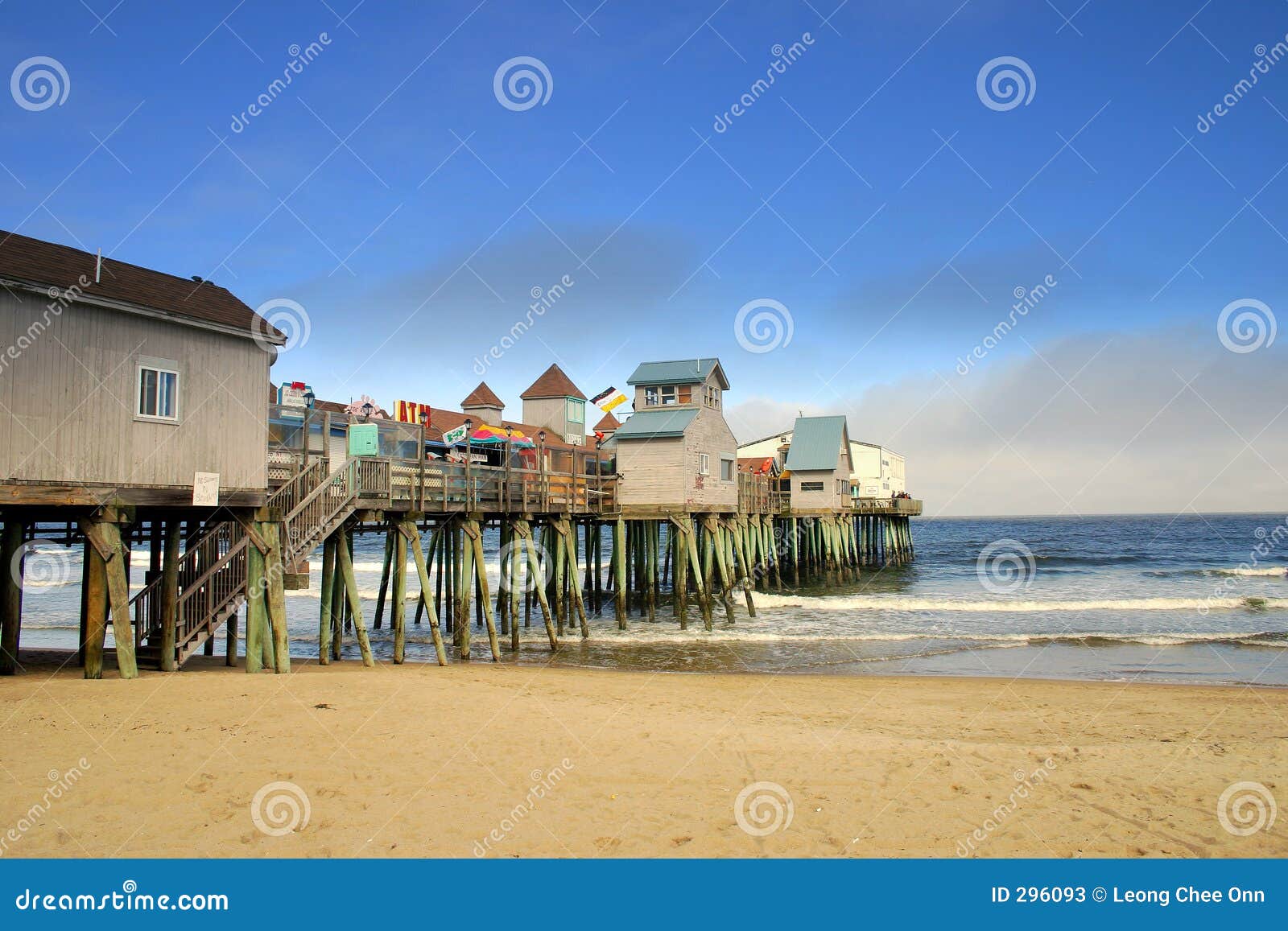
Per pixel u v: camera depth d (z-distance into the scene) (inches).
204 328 532.7
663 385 1176.2
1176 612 1228.5
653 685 645.3
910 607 1262.3
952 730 497.0
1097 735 488.1
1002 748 432.5
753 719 505.4
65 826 279.4
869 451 2454.5
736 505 1266.0
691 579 1470.2
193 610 575.8
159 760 343.0
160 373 510.0
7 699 426.3
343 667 676.7
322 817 301.0
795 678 726.5
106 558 489.1
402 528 707.4
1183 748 443.8
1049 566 2246.6
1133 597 1434.5
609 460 1385.3
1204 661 840.3
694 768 381.7
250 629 568.1
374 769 354.0
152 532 647.8
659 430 1083.3
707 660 840.3
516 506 869.8
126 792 308.8
